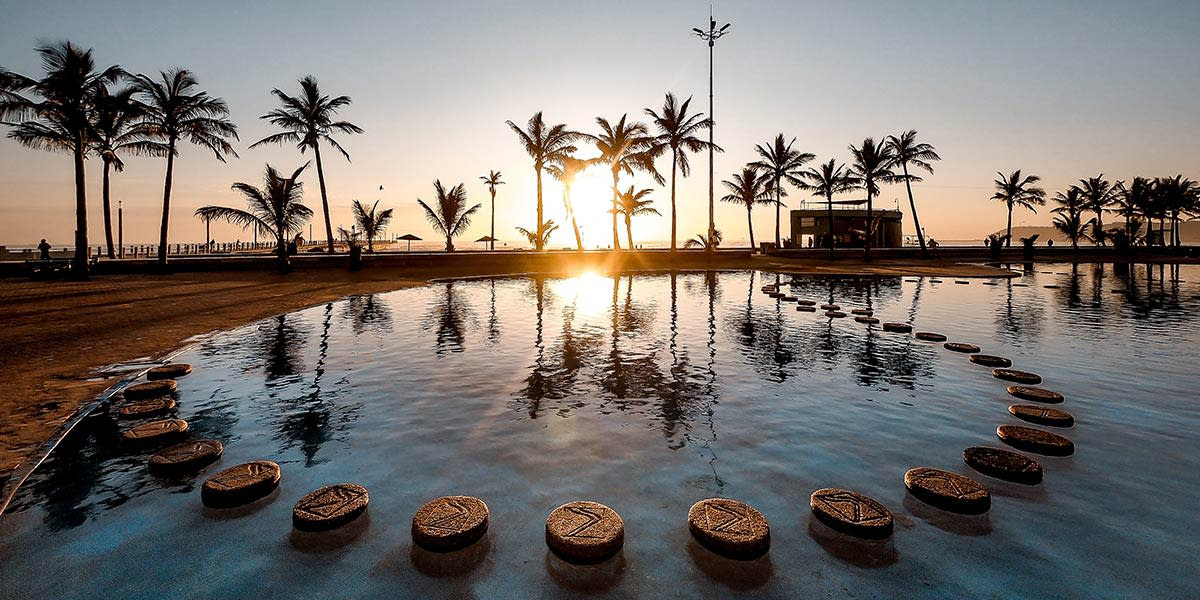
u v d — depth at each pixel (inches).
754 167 1485.0
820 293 640.4
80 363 258.7
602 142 1204.5
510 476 144.9
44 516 123.2
